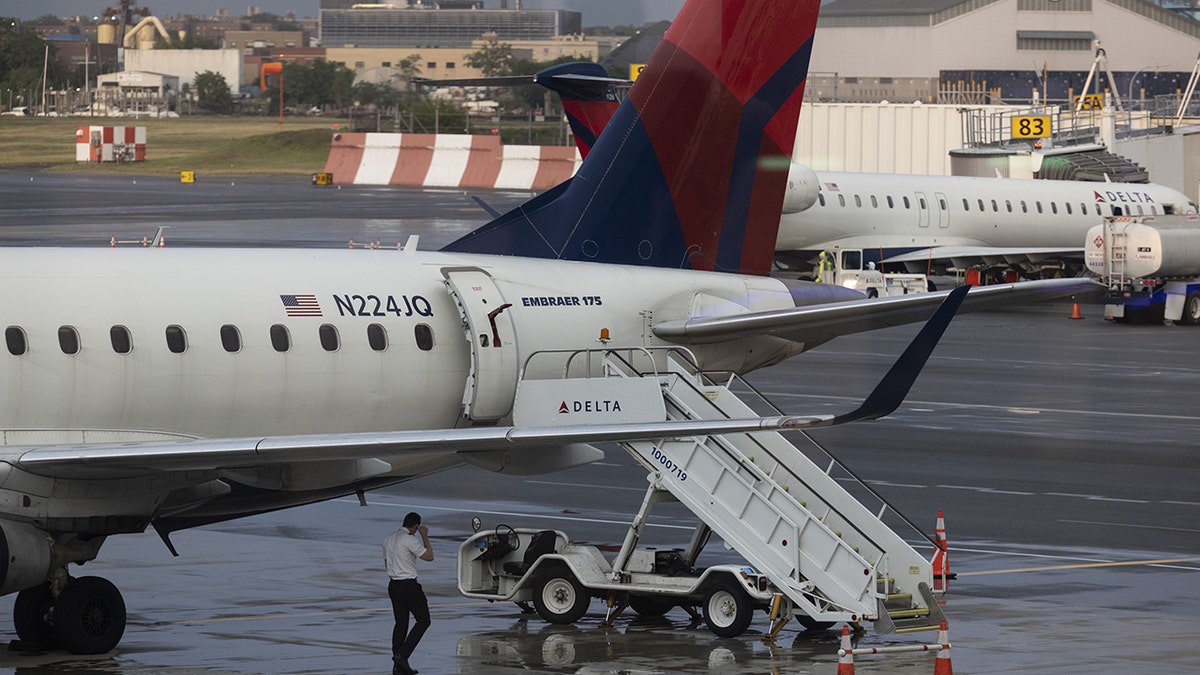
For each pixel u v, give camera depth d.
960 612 97.31
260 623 93.88
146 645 88.19
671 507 134.88
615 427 77.88
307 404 98.62
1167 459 158.12
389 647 88.00
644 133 116.00
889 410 75.00
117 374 90.81
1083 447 164.38
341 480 99.81
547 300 108.81
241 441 82.25
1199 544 120.00
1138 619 95.69
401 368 102.44
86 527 86.88
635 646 88.81
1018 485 143.75
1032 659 85.31
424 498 138.50
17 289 89.62
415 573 82.69
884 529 95.31
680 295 114.44
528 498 138.12
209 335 94.69
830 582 90.81
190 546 118.62
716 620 92.19
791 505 93.00
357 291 102.62
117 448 82.50
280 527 126.19
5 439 87.69
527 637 91.00
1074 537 122.25
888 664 85.00
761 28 117.81
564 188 115.94
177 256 98.12
